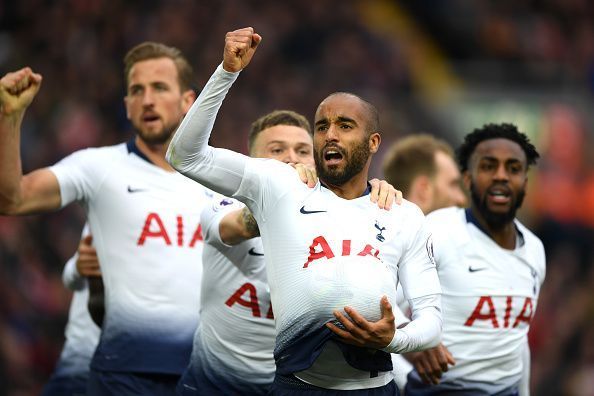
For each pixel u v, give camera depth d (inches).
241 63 642.8
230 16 2283.5
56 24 2110.0
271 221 668.7
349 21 2493.8
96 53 2085.4
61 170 859.4
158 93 882.8
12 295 1429.6
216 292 779.4
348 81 2389.3
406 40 2765.7
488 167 878.4
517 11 2876.5
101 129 1907.0
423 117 2434.8
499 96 2610.7
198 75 2150.6
